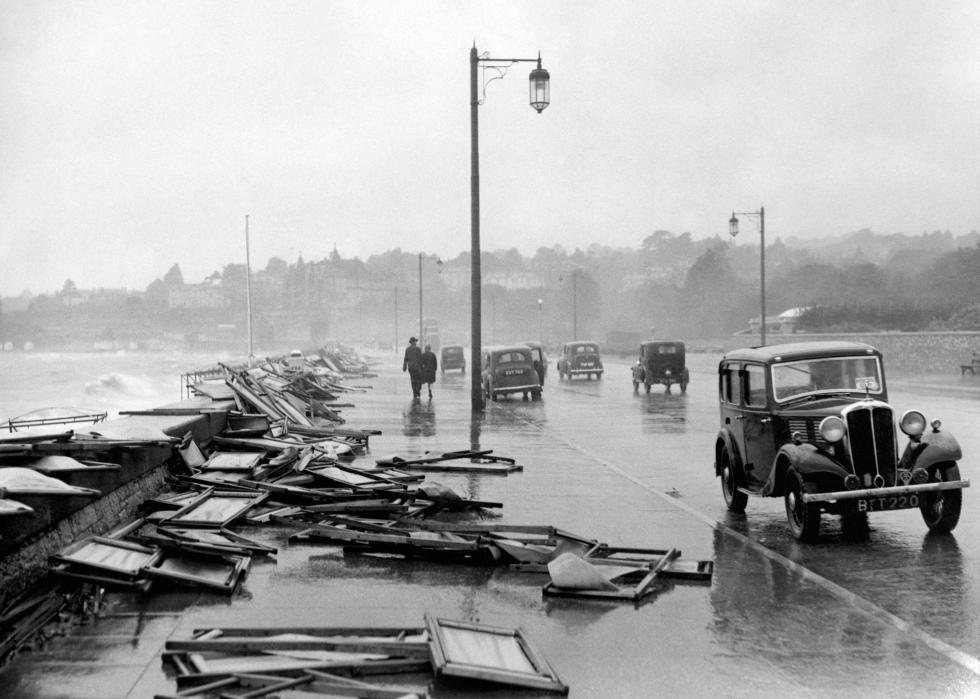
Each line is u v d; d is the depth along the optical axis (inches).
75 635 238.2
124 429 407.5
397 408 1132.5
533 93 991.0
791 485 380.2
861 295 6043.3
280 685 195.9
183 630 242.8
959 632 251.0
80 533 310.5
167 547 306.3
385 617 259.1
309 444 571.5
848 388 410.9
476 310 1038.4
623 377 2057.1
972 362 1815.9
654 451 681.0
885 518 424.8
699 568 316.2
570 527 398.3
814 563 335.0
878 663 225.5
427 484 430.6
